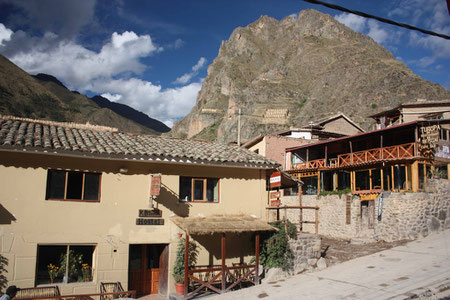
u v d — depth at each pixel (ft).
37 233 36.35
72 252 38.11
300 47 504.43
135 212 40.83
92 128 46.73
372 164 74.84
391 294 35.27
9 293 28.48
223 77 560.61
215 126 492.54
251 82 517.96
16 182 36.19
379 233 64.34
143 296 41.55
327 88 388.78
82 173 39.52
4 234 35.09
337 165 84.74
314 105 372.38
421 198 62.13
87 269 38.47
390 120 111.45
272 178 49.57
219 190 46.42
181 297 39.32
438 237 59.11
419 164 69.31
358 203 70.03
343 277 42.75
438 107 99.96
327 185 94.12
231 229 40.01
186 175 44.57
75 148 37.47
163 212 42.34
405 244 57.16
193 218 42.57
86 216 38.63
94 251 39.04
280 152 105.40
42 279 36.47
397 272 42.78
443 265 43.88
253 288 41.47
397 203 62.28
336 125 136.87
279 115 374.84
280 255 45.29
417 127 68.08
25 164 36.78
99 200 39.75
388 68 357.41
